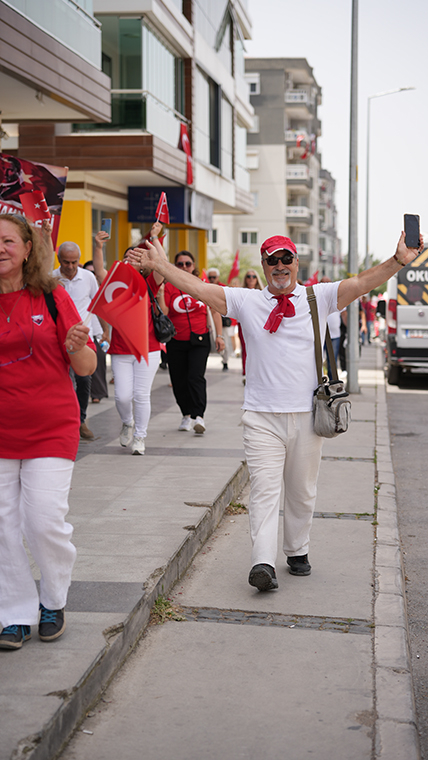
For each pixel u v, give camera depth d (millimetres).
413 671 4008
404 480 8562
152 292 8070
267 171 63312
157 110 19984
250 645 4062
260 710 3426
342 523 6340
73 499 6273
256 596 4719
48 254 3494
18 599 3607
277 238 4582
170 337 8148
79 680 3285
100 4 19156
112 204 21641
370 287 4527
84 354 3494
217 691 3588
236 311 4684
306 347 4613
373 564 5320
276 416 4645
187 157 22359
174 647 4035
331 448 9594
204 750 3119
